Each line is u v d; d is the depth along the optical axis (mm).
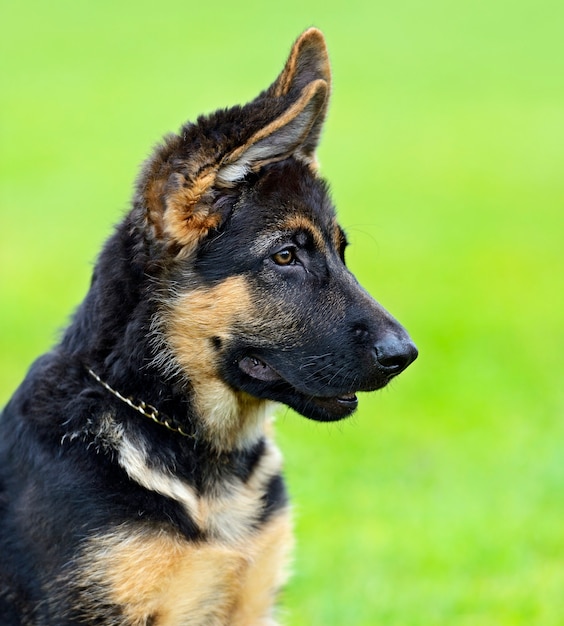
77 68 49844
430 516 11883
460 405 15570
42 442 7090
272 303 7383
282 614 8172
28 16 63875
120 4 67250
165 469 7289
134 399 7289
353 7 65375
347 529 11727
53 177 32031
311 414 7613
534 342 18375
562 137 37156
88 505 6934
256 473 7828
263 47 52750
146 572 7000
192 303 7340
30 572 6941
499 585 10312
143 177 7461
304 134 7539
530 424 14703
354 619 9641
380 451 13852
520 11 63406
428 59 51844
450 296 21266
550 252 24578
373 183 31906
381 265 23719
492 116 40625
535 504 12180
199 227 7297
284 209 7484
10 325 19250
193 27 59812
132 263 7383
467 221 27594
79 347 7465
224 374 7453
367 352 7340
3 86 46375
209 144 7215
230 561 7379
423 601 9945
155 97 42812
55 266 23344
